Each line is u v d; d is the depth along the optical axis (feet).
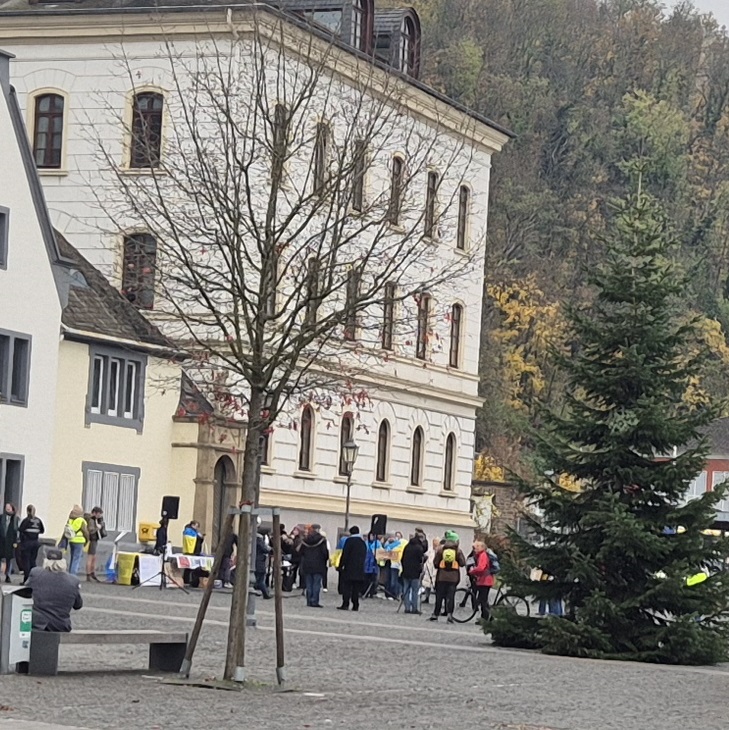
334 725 62.80
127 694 69.41
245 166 93.09
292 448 204.03
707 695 86.17
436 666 93.20
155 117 194.39
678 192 392.47
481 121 237.04
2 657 74.95
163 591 149.79
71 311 172.96
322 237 86.43
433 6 371.97
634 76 401.29
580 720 70.18
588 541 112.57
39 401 165.99
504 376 316.81
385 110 168.55
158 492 181.68
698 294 378.73
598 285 115.44
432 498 238.48
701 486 390.83
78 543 152.76
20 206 164.86
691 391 324.60
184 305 175.83
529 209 347.97
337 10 211.82
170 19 191.31
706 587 110.93
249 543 76.38
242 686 74.59
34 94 200.03
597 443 114.62
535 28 383.45
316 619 127.54
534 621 113.29
